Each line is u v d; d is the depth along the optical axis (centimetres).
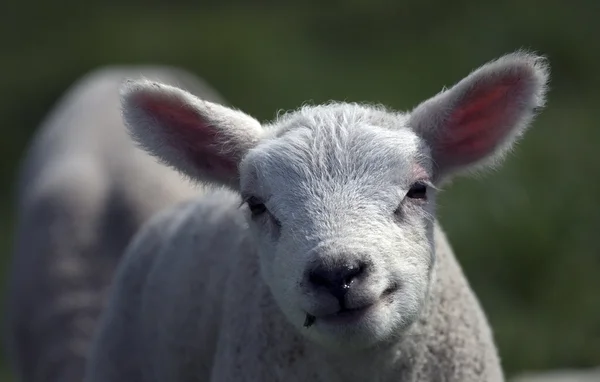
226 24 2673
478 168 804
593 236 1454
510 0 2514
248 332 801
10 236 1900
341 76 2264
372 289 679
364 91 2133
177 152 823
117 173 1233
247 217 787
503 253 1413
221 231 876
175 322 880
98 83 1436
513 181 1511
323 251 678
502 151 792
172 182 1215
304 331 719
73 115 1365
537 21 2328
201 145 828
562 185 1540
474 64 2228
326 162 725
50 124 1441
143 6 2970
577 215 1466
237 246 843
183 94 794
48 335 1177
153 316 905
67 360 1151
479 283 1397
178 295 883
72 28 2794
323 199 709
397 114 793
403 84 2173
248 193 755
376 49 2448
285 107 2073
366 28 2572
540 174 1603
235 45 2436
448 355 791
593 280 1402
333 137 737
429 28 2495
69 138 1316
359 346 700
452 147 790
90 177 1236
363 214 702
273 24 2684
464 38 2377
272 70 2311
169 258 912
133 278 948
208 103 805
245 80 2262
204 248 881
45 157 1345
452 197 1500
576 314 1355
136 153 1248
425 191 741
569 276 1398
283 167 731
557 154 1714
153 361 907
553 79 2166
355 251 677
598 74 2180
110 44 2562
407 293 709
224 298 839
